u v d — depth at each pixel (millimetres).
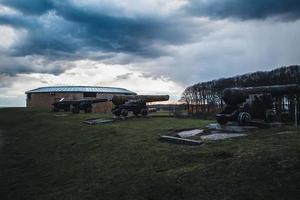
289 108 18500
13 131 26844
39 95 61281
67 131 20641
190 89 36406
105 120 22953
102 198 8898
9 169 14312
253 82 28203
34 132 23859
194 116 25500
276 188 6840
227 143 10766
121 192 8836
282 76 25141
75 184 10609
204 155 9695
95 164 11961
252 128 13172
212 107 33281
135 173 9773
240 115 13656
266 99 13844
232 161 8523
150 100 25156
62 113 34406
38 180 12164
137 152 11750
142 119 22500
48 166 13734
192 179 8094
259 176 7445
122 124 20047
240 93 14039
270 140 10438
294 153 8234
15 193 11219
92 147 14641
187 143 11711
